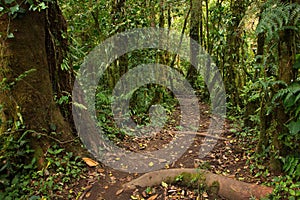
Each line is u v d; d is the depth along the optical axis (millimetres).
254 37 5449
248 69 6734
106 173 3893
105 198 3393
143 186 3590
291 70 3178
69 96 4188
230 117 6473
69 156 3791
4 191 3252
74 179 3609
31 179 3447
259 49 5020
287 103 3131
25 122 3582
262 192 3131
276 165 3443
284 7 2967
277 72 3346
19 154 3475
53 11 3975
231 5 6910
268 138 3680
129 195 3451
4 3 3406
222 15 7672
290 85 3102
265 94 3568
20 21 3512
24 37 3547
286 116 3293
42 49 3748
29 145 3586
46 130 3734
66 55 4211
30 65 3607
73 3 5863
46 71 3801
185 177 3627
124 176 3883
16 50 3516
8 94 3562
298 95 2947
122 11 6375
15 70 3529
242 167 3896
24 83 3574
